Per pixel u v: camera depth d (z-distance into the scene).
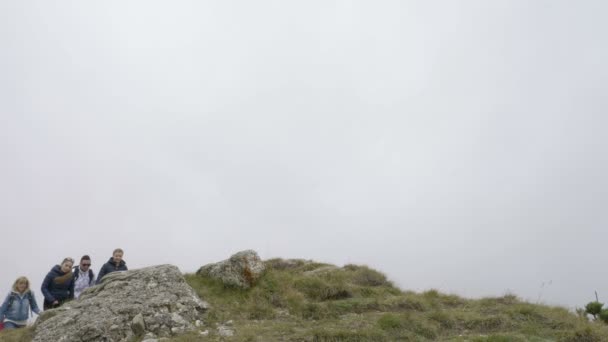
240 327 10.70
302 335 9.95
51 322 10.38
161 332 10.39
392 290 15.45
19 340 10.49
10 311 12.80
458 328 11.37
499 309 12.88
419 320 11.26
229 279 13.72
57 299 13.66
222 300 12.68
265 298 13.00
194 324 11.00
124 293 11.58
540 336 10.63
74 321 10.23
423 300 13.42
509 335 10.24
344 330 10.24
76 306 11.17
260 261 14.43
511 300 14.05
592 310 13.69
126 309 10.66
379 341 9.98
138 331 10.25
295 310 12.30
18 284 13.06
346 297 14.05
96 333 9.80
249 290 13.44
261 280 13.80
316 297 13.75
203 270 14.84
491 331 11.14
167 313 10.97
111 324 10.15
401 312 12.52
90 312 10.59
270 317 11.81
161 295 11.57
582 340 10.44
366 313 12.33
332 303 12.72
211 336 10.07
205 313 11.62
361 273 17.20
